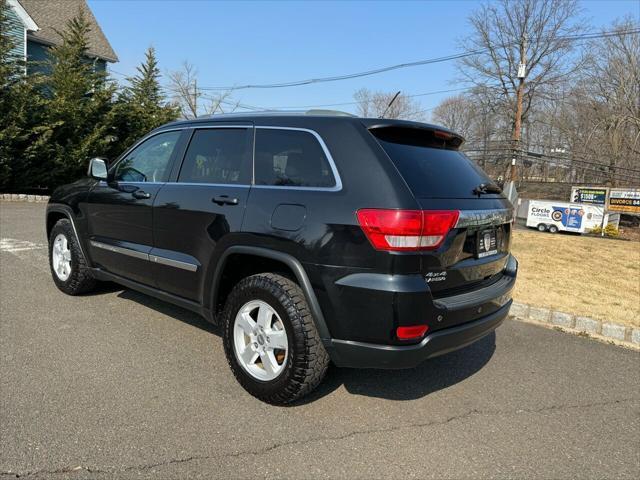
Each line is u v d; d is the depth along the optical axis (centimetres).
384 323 261
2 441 255
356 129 293
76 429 270
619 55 3089
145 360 365
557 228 2373
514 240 1191
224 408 302
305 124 314
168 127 418
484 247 318
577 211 2309
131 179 433
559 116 3625
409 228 258
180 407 300
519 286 663
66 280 505
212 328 438
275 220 298
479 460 263
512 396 344
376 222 261
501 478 248
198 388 326
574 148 3325
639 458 273
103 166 450
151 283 402
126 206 416
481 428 297
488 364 403
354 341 273
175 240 369
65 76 1706
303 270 283
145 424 279
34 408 289
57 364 351
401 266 258
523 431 296
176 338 411
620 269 846
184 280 364
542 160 2986
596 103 3228
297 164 307
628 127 3069
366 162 280
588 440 289
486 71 3844
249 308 318
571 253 1009
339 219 273
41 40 2131
